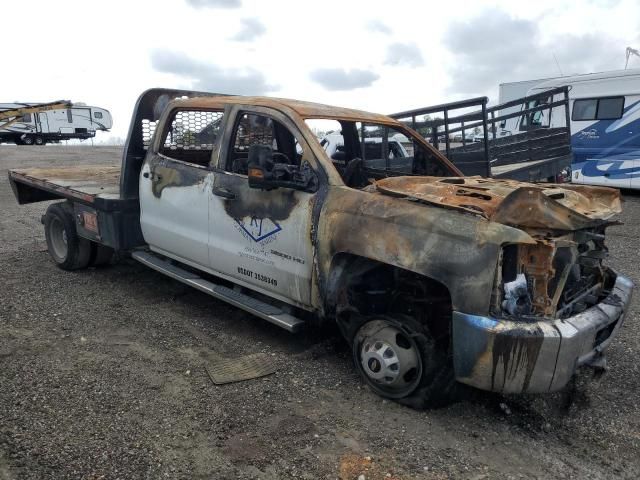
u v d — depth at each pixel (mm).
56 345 4359
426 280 3684
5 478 2752
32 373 3867
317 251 3861
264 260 4254
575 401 3789
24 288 5742
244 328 4863
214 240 4660
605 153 14727
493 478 2936
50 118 39312
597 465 3090
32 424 3232
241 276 4508
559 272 3223
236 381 3875
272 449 3111
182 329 4789
